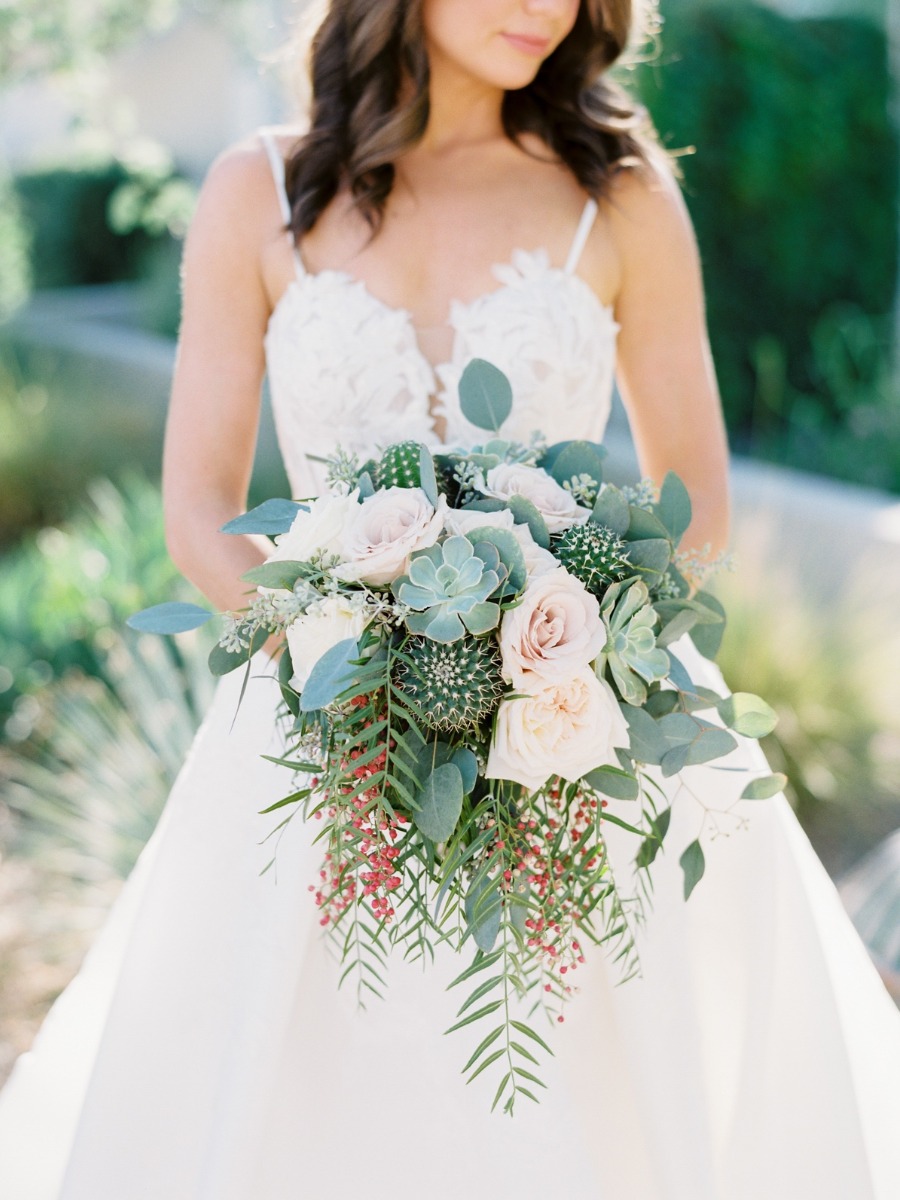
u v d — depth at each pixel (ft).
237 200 5.91
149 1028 5.87
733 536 13.58
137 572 14.82
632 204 6.09
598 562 4.44
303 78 6.38
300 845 5.39
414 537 4.27
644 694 4.53
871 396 20.81
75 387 24.95
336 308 5.78
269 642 5.37
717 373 22.13
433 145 6.11
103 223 38.93
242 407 5.94
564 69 6.16
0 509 20.20
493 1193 5.54
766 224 21.74
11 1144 6.63
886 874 9.36
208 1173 5.39
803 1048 5.84
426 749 4.39
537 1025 5.52
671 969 5.58
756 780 4.59
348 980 5.58
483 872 4.36
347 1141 5.64
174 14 20.38
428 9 5.72
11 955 10.69
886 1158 5.94
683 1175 5.47
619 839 5.66
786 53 20.90
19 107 41.73
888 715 12.20
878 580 13.82
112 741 11.63
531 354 5.77
